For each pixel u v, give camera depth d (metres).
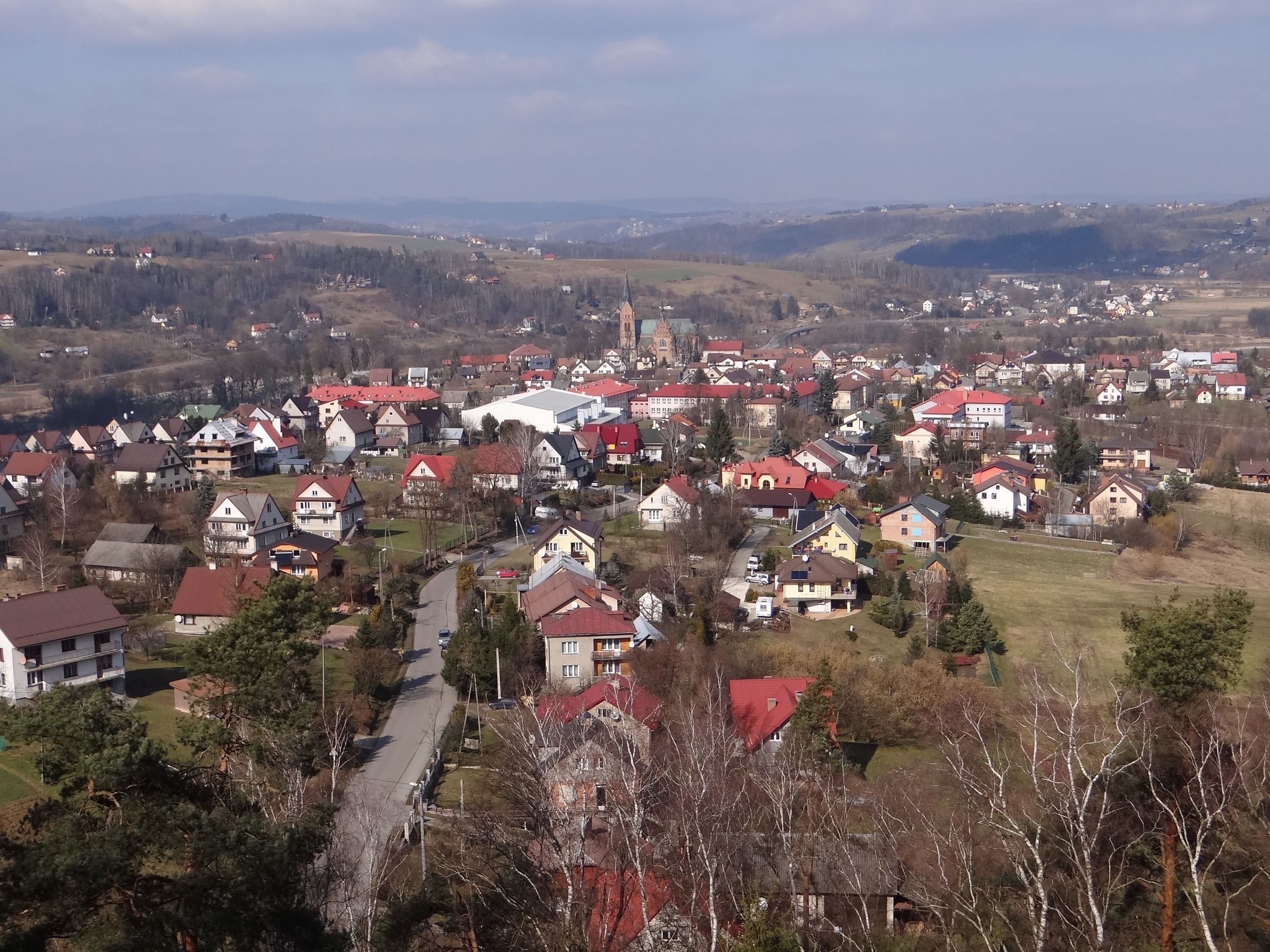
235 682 47.78
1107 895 31.39
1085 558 99.94
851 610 80.62
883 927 36.59
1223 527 113.69
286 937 28.31
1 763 49.22
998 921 33.59
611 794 39.22
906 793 46.09
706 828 36.69
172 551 83.44
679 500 101.38
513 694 62.91
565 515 96.50
